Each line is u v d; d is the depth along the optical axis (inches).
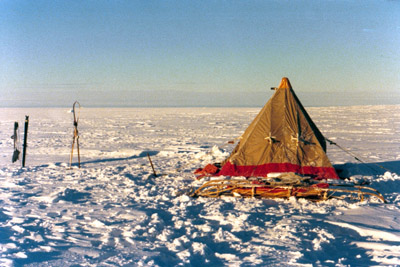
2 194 374.3
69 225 270.5
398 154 655.8
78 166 558.3
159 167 531.5
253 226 259.6
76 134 544.7
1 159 647.1
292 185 338.0
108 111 3929.6
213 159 590.9
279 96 392.2
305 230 248.7
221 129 1346.0
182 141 936.3
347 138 962.7
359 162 549.3
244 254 210.2
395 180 414.9
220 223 269.7
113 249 219.0
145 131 1282.0
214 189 370.6
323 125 1430.9
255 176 367.6
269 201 334.3
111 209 313.3
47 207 323.3
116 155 681.0
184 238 232.2
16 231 255.0
